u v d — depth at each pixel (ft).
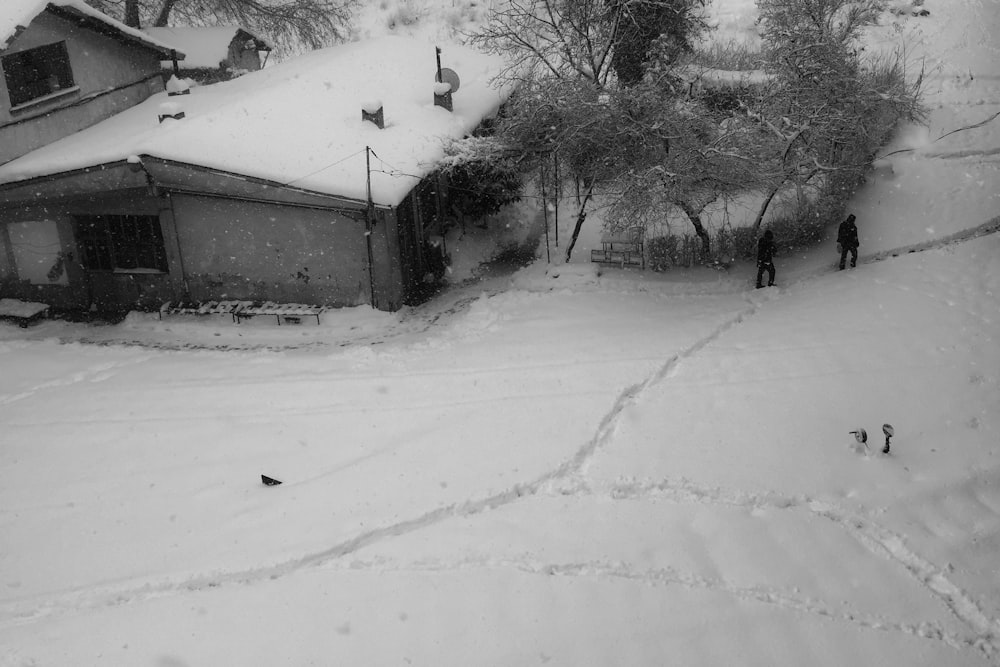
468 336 58.39
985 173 69.41
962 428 42.91
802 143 68.85
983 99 79.71
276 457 44.70
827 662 30.27
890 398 45.80
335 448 45.11
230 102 72.43
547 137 66.95
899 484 39.24
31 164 66.03
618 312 59.88
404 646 31.58
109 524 40.06
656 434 44.14
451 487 40.86
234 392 52.37
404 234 66.74
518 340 56.49
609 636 31.60
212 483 42.75
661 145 65.62
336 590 34.68
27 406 52.26
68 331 66.69
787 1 77.56
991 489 38.75
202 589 35.40
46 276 70.85
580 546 36.37
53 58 71.67
